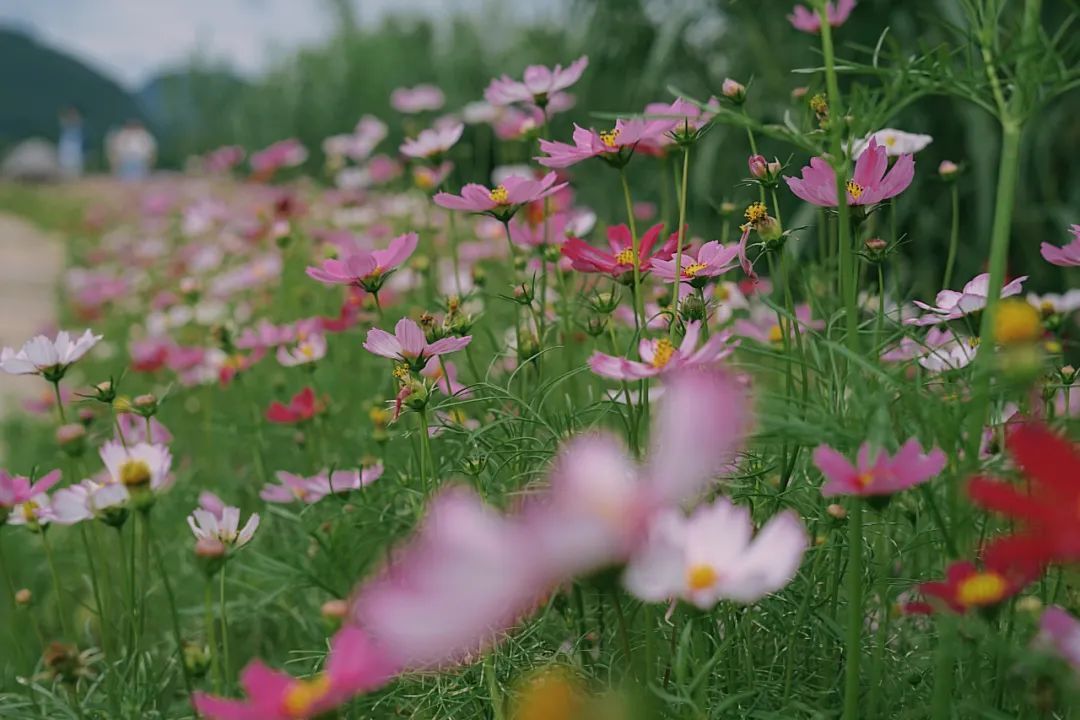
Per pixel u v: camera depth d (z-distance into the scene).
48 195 13.15
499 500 1.44
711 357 0.97
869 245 1.29
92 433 1.92
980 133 3.43
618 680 1.24
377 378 2.58
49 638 1.96
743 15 3.96
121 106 77.06
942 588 0.84
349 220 4.06
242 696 1.36
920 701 1.15
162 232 5.84
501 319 2.44
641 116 1.01
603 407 1.38
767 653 1.29
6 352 1.54
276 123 12.77
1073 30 3.05
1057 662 0.83
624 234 1.53
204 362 2.77
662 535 0.72
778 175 1.34
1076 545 0.71
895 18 3.67
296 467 2.34
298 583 1.78
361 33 11.87
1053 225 3.51
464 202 1.45
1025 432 0.75
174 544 2.11
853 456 0.94
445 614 0.60
